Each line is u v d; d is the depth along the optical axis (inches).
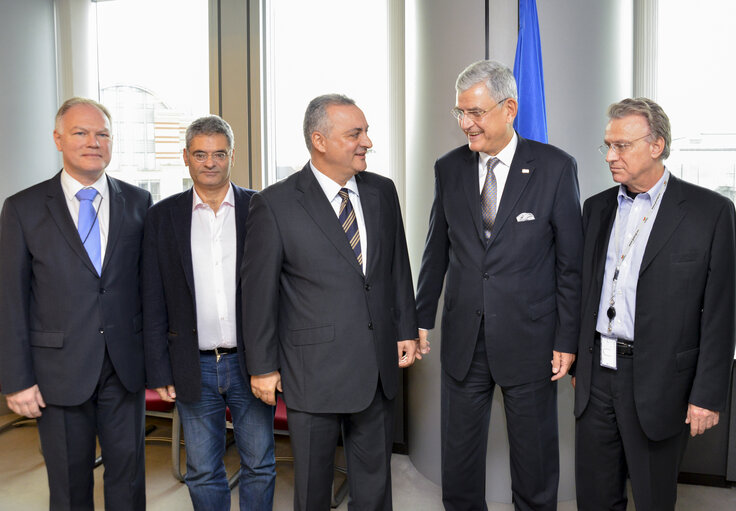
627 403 77.5
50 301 86.6
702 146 133.4
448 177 92.9
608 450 81.3
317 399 78.6
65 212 87.7
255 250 79.3
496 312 86.3
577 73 109.6
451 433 95.6
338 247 78.5
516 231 85.0
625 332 76.9
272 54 160.4
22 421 162.7
